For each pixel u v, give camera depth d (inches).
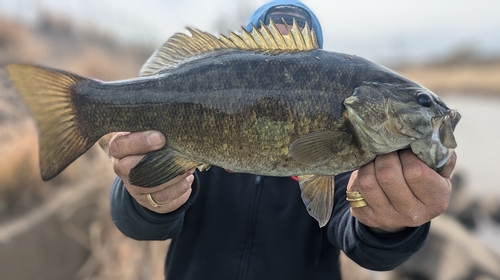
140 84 13.1
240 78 12.6
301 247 16.2
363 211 12.0
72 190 42.5
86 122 13.1
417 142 11.7
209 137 12.7
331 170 12.5
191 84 12.8
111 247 33.5
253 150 12.6
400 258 12.9
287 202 16.6
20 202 37.6
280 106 12.3
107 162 43.1
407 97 12.0
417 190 10.9
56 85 12.9
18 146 41.3
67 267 35.5
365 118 11.9
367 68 12.5
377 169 11.3
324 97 12.2
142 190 12.7
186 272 16.7
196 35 13.4
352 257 14.0
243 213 16.5
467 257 34.5
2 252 29.8
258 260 15.9
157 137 12.4
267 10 16.8
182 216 15.4
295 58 12.6
